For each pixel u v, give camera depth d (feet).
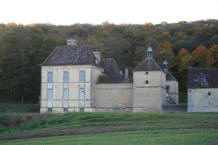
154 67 203.62
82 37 397.80
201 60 317.42
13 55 273.13
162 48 336.29
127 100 209.05
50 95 220.43
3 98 268.41
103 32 407.03
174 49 353.10
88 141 103.35
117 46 350.02
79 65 216.54
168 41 362.74
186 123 137.49
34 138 127.24
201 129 120.06
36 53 293.23
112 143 95.76
